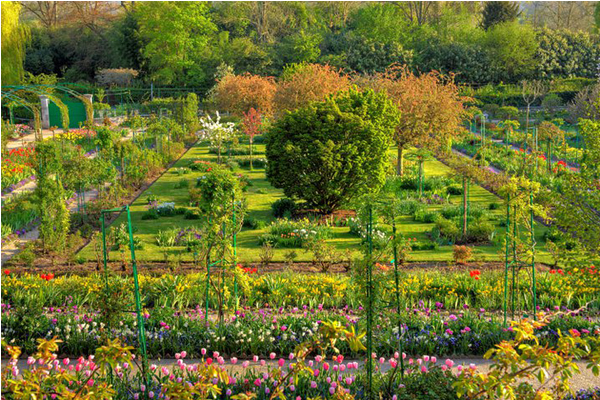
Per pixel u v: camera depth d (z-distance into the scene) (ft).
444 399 22.22
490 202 74.84
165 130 116.57
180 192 81.25
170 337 32.58
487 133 139.54
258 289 42.04
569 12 279.28
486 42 231.50
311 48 223.10
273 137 66.49
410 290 40.88
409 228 62.85
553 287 41.75
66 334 33.06
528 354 18.45
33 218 65.26
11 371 23.61
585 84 203.10
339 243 57.21
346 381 23.82
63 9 270.46
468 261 50.98
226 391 24.07
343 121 65.26
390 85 98.07
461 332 33.45
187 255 53.01
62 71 248.52
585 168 36.47
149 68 235.61
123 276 45.11
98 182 68.03
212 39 246.68
